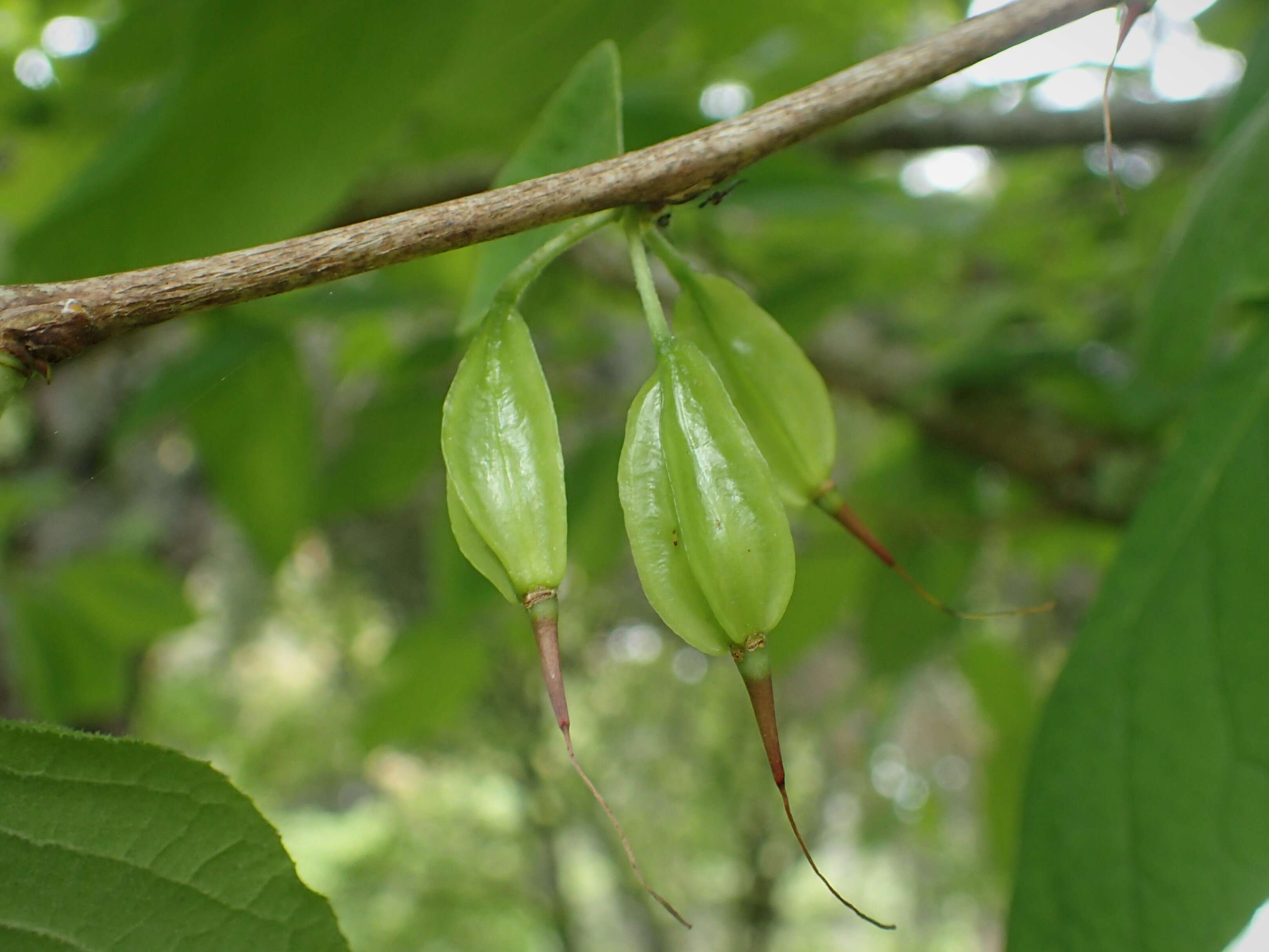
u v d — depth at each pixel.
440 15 0.22
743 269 0.42
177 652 1.75
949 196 0.45
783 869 1.41
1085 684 0.21
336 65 0.22
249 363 0.37
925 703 1.04
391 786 1.67
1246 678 0.20
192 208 0.23
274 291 0.17
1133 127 0.43
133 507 0.65
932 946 1.90
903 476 0.46
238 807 0.17
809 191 0.36
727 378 0.19
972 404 0.44
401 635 0.42
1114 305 0.46
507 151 0.36
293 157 0.23
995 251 0.53
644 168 0.18
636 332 0.51
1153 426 0.39
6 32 0.39
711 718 1.47
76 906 0.17
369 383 0.54
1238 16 0.40
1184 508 0.21
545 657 0.17
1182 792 0.20
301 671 1.91
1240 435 0.21
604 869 1.84
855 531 0.19
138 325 0.17
